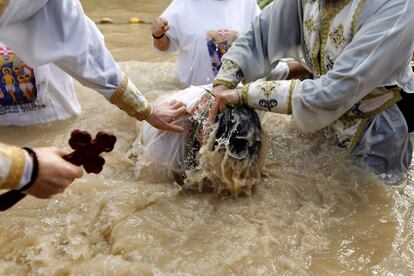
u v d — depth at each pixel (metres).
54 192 1.38
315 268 1.77
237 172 2.04
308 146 2.48
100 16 5.20
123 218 1.95
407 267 1.77
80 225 1.95
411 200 2.16
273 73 2.64
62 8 1.98
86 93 3.17
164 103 2.20
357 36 2.01
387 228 1.97
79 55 2.03
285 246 1.87
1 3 1.80
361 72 1.95
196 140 2.14
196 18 3.20
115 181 2.22
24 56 2.07
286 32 2.42
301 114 2.05
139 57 3.96
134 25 4.88
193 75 3.28
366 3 2.02
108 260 1.74
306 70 2.69
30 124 2.83
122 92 2.11
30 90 2.74
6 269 1.73
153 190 2.15
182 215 2.02
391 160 2.34
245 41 2.43
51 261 1.77
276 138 2.56
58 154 1.42
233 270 1.73
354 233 1.96
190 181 2.18
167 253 1.80
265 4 4.33
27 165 1.31
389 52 1.97
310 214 2.05
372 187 2.21
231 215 2.03
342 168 2.31
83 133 1.44
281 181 2.23
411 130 2.34
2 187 1.31
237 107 2.08
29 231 1.90
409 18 1.94
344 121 2.34
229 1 3.25
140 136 2.42
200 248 1.83
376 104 2.23
